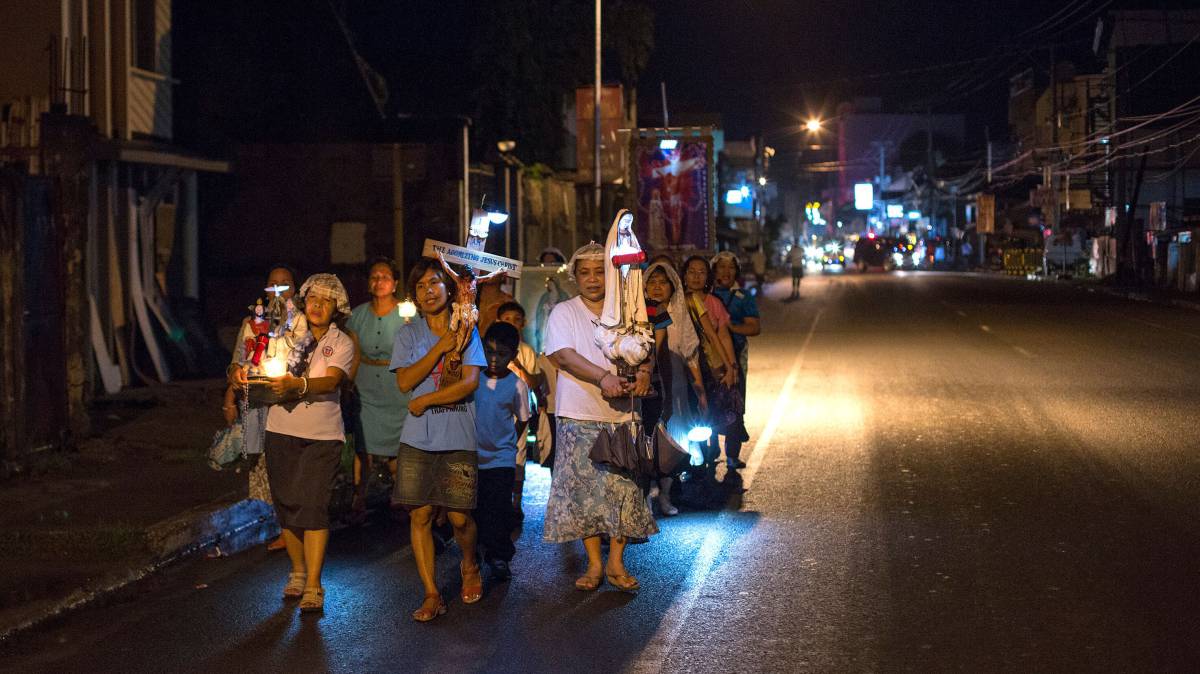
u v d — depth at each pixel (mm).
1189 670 5484
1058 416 13359
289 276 8164
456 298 6688
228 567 7883
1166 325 25938
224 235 20859
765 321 30062
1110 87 49062
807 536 8258
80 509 8711
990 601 6617
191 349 16984
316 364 6746
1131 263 43719
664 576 7352
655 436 7074
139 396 14219
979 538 8055
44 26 14969
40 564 7605
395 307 8750
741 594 6895
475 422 7043
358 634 6309
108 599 7113
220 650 6082
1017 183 73125
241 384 7621
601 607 6723
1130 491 9422
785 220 85438
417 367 6523
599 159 27031
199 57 20312
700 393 9023
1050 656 5699
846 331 26422
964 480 10031
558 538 6895
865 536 8203
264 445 7297
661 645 6004
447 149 20750
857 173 115250
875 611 6484
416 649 6031
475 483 6672
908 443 11930
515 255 25109
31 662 5945
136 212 16156
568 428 6949
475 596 6859
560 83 34938
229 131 20891
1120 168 47188
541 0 34312
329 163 20844
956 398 15133
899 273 66875
